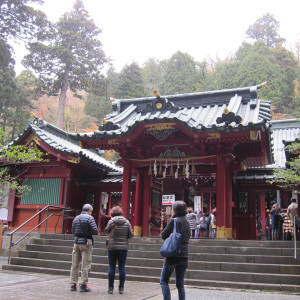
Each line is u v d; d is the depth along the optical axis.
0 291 7.64
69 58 40.38
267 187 17.48
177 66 55.38
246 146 15.23
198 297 7.53
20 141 18.42
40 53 40.53
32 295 7.26
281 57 61.56
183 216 6.22
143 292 8.06
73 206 18.77
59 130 21.06
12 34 37.50
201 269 10.06
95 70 42.31
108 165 21.56
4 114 37.88
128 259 10.87
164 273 5.92
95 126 45.97
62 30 42.66
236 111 13.97
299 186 14.06
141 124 13.79
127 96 46.09
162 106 14.59
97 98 52.84
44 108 49.41
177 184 20.69
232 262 10.18
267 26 77.56
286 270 9.33
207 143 14.20
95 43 43.22
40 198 18.66
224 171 13.89
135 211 16.36
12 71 38.53
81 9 45.59
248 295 7.91
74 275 8.01
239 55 61.69
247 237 17.38
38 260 11.63
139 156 15.66
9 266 11.43
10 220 18.67
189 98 16.84
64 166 18.31
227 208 14.41
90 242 8.08
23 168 19.20
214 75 61.28
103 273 10.44
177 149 15.10
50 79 41.66
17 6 36.22
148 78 71.38
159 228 17.95
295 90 58.53
